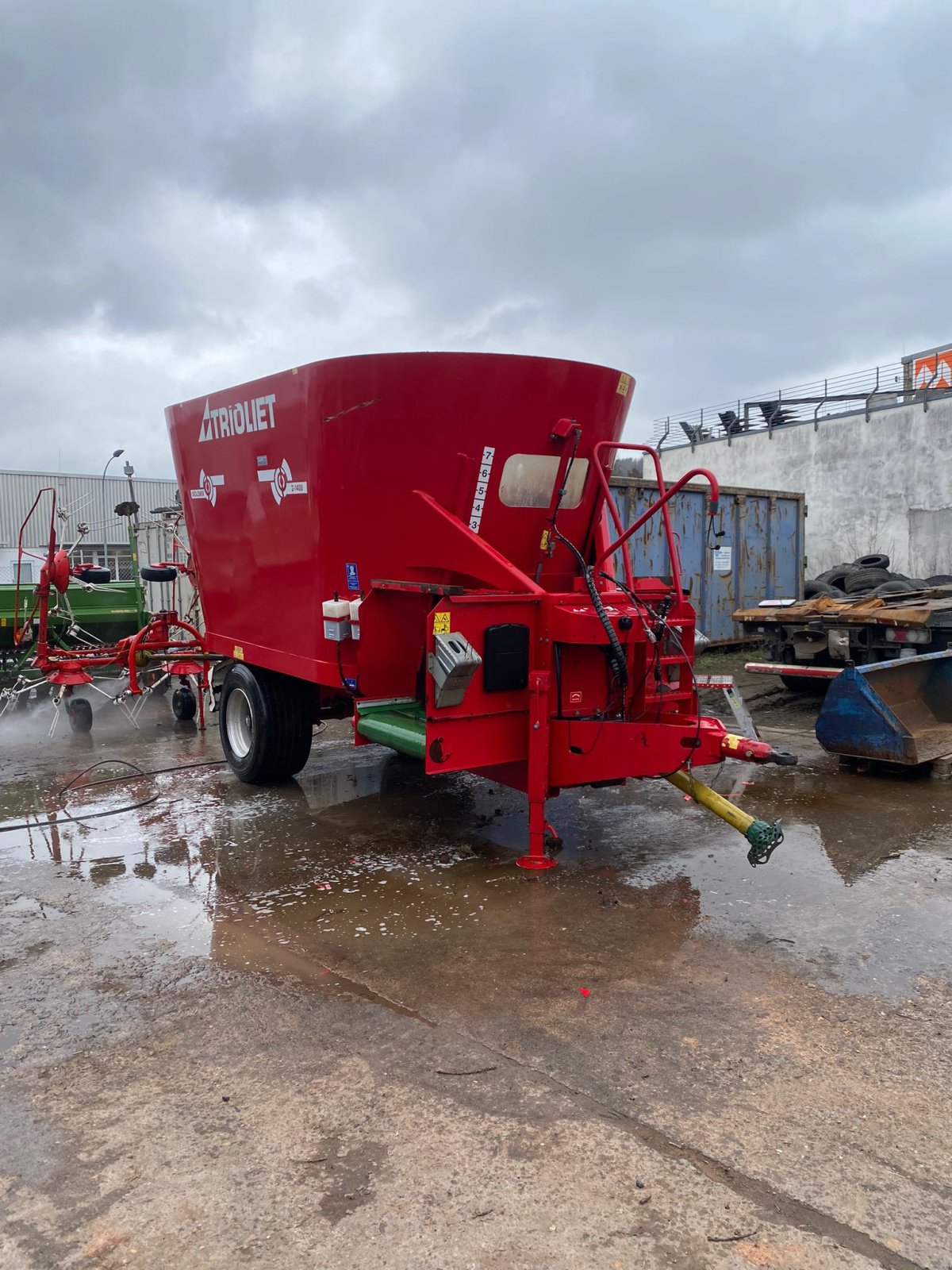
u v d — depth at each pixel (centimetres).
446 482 529
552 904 459
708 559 1342
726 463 2555
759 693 1123
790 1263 221
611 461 582
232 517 678
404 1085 299
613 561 615
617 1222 235
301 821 612
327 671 576
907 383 2372
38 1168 260
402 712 561
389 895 475
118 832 591
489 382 511
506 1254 225
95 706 1127
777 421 2436
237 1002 359
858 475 2255
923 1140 269
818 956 395
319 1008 353
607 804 643
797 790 672
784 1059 313
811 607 1002
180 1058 318
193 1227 235
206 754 834
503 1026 338
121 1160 263
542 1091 295
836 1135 271
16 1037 335
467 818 612
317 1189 249
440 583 536
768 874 498
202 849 554
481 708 485
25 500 3053
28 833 591
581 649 523
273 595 634
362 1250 226
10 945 417
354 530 553
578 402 539
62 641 1076
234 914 450
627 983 371
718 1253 224
